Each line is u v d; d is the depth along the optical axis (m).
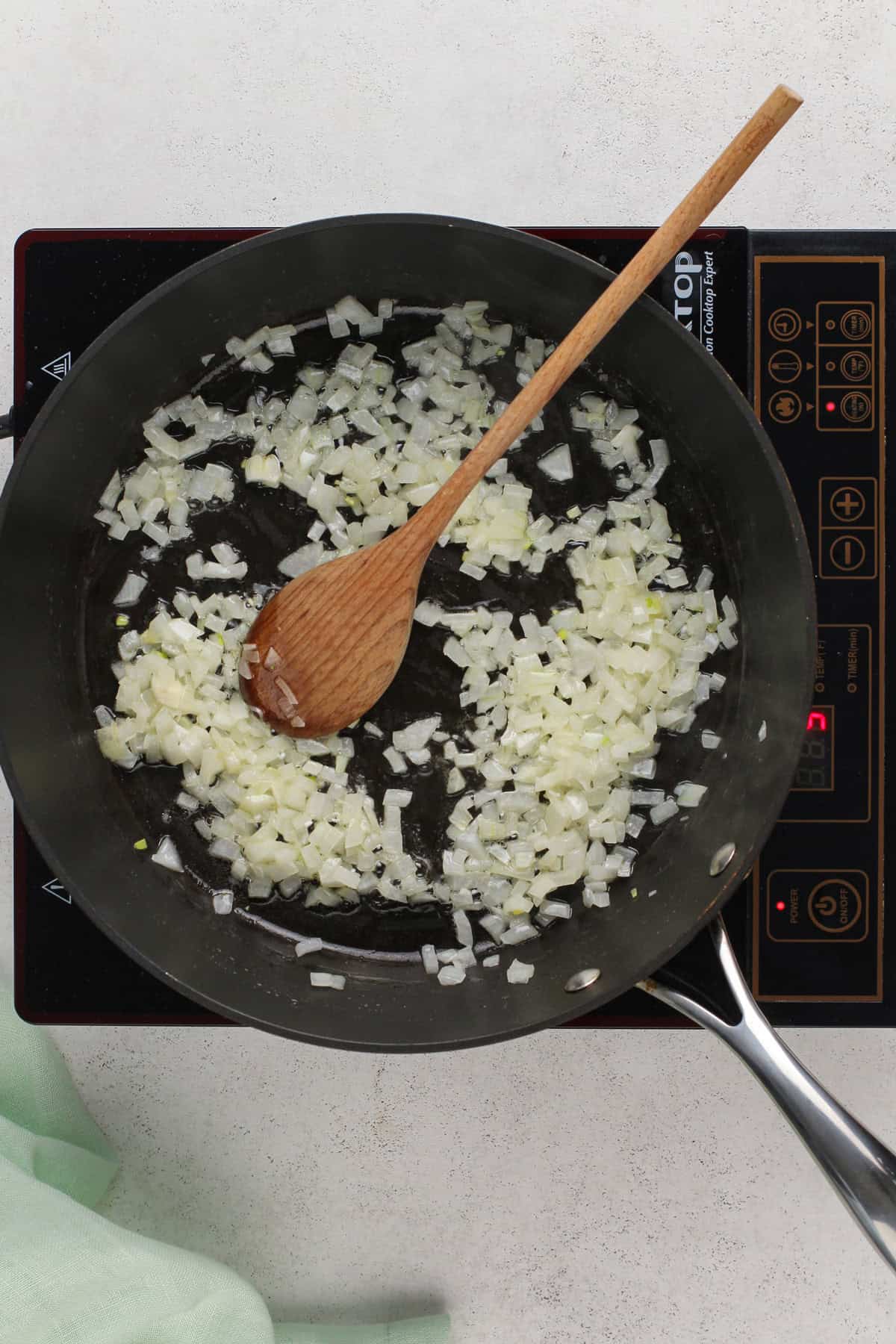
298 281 0.62
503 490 0.65
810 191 0.68
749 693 0.65
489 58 0.68
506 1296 0.70
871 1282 0.70
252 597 0.65
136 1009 0.64
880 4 0.68
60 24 0.69
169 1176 0.70
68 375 0.58
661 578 0.66
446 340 0.66
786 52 0.68
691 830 0.66
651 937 0.62
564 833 0.65
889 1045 0.69
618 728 0.64
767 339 0.63
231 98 0.68
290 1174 0.70
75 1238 0.66
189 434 0.66
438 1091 0.70
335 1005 0.64
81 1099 0.70
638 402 0.65
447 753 0.65
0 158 0.69
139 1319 0.65
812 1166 0.70
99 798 0.66
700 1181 0.70
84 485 0.64
